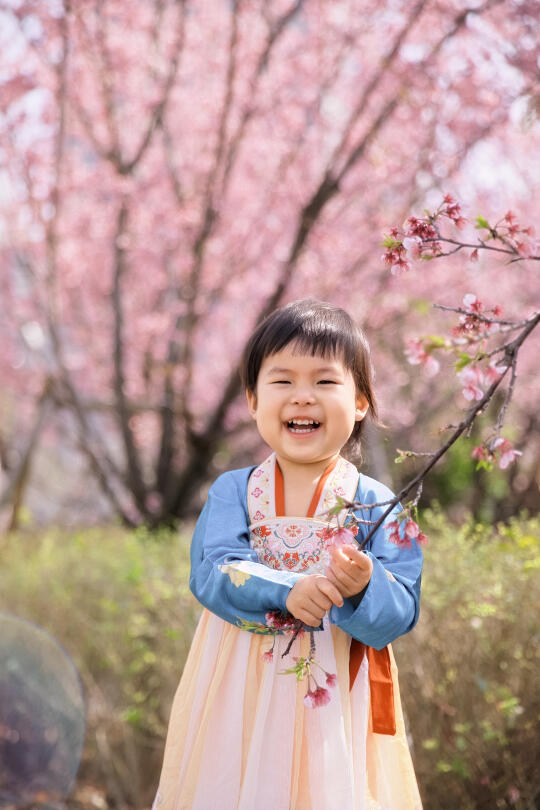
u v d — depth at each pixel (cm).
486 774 262
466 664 271
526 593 268
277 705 158
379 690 165
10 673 330
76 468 1245
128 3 719
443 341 143
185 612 325
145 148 733
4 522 662
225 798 156
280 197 746
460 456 841
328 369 165
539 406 896
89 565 413
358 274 769
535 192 755
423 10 645
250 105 708
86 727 358
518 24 591
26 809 323
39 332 887
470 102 652
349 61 717
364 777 159
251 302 804
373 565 155
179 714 172
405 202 736
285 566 165
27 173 728
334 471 173
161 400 825
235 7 675
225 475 182
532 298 805
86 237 803
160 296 827
